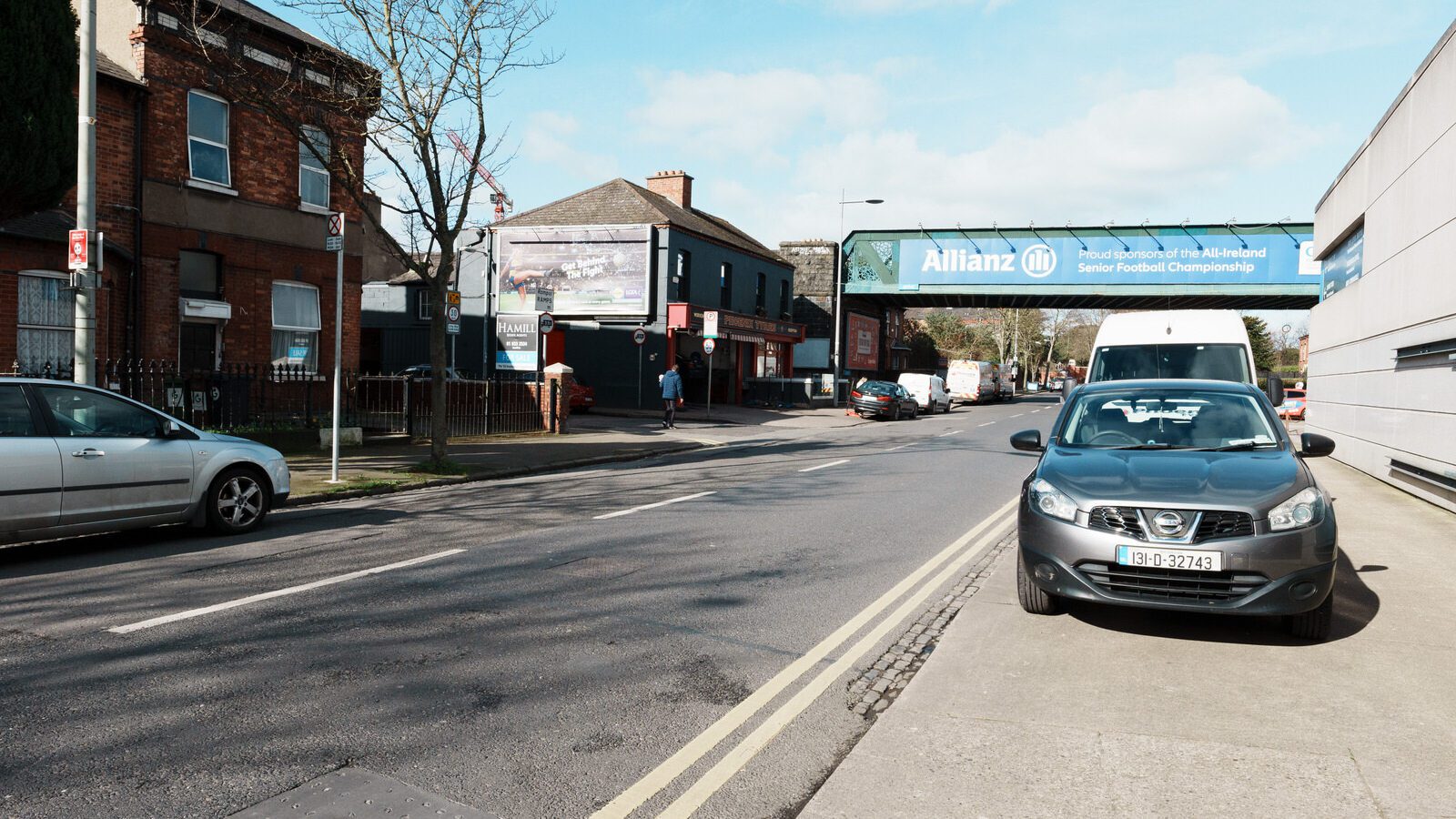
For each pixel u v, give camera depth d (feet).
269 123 56.54
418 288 117.91
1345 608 20.16
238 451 28.25
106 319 47.93
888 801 11.07
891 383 116.78
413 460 47.80
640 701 14.38
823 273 151.33
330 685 14.62
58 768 11.48
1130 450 20.54
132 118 49.06
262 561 24.08
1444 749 12.57
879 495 39.29
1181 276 126.52
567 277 107.76
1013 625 18.86
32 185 33.71
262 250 56.29
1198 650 17.20
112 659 15.70
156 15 49.90
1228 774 11.79
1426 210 39.91
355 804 10.73
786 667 16.24
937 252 137.18
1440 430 36.81
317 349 60.75
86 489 24.11
